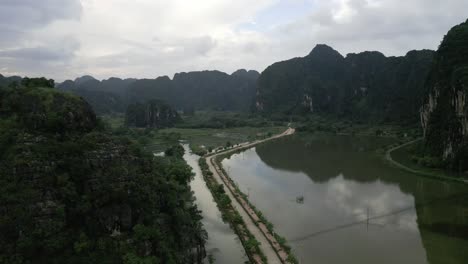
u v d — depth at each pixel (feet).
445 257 201.26
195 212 248.93
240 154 568.00
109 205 149.38
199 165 458.50
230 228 244.63
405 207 288.30
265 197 318.24
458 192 330.95
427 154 492.54
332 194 327.26
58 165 142.72
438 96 533.96
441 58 581.12
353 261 196.65
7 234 124.67
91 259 134.72
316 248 212.43
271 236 223.71
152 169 179.42
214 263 192.85
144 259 143.74
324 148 614.75
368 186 355.56
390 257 201.57
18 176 132.67
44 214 132.57
